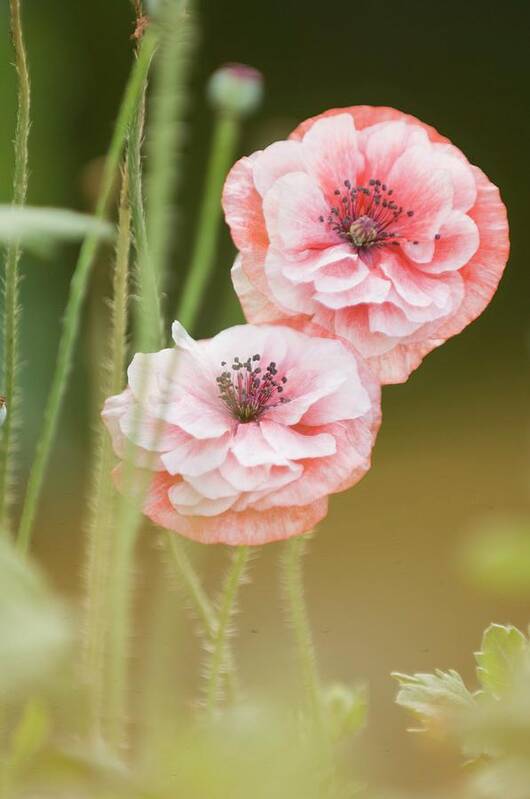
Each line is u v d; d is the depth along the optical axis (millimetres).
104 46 4945
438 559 1001
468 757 832
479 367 4879
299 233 886
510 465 3887
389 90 5816
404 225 893
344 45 5820
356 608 971
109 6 4926
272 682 765
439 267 890
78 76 4859
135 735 811
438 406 4617
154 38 836
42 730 798
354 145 896
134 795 759
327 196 893
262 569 1913
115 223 859
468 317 893
